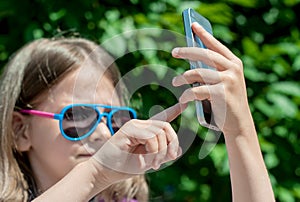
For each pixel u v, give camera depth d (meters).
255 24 3.05
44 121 1.63
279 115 2.77
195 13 1.33
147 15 2.68
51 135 1.61
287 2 3.03
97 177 1.24
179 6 2.68
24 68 1.73
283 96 2.78
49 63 1.68
